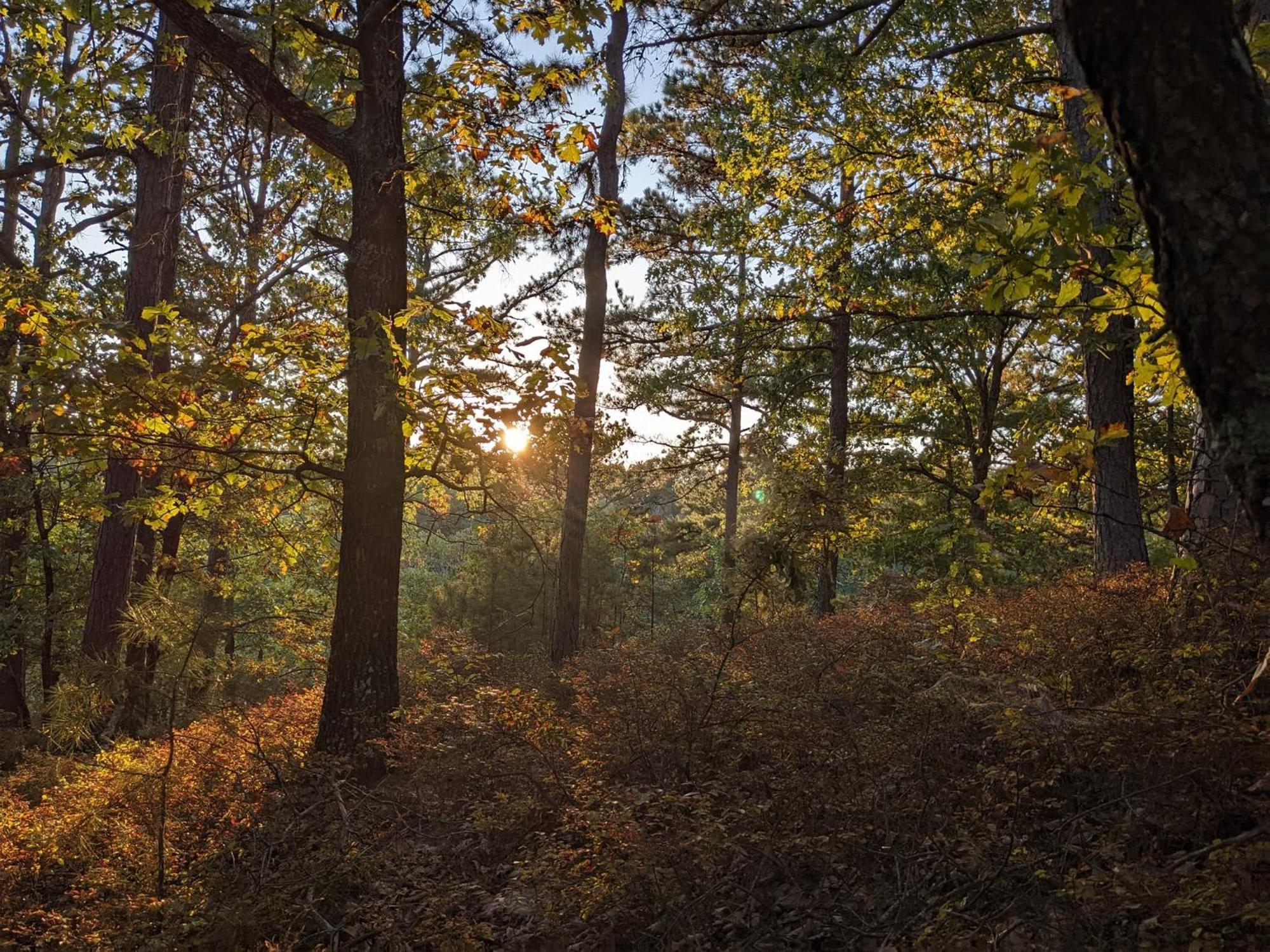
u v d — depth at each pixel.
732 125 13.42
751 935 3.72
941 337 16.70
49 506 17.08
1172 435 16.62
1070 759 3.75
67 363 6.99
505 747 5.77
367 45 7.50
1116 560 9.12
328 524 11.63
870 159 12.69
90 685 5.20
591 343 14.52
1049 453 3.92
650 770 5.36
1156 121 1.69
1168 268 1.74
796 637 6.66
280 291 17.97
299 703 8.19
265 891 4.61
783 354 19.64
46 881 5.34
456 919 4.14
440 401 7.37
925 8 11.47
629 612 26.14
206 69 13.63
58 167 17.16
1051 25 8.93
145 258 13.74
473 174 9.32
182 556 17.03
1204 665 4.59
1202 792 3.55
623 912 3.89
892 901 3.64
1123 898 3.03
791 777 4.49
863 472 16.36
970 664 5.52
